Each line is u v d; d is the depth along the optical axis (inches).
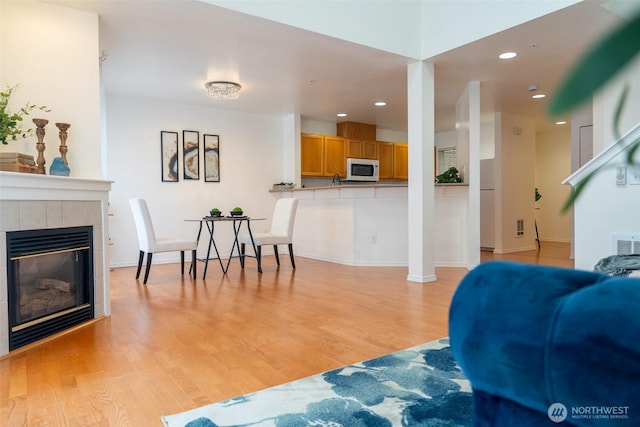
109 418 68.0
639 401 22.4
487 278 32.5
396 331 110.9
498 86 212.4
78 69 124.9
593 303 25.3
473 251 207.2
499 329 29.1
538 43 154.8
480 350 30.3
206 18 131.3
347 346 100.0
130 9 124.9
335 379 81.4
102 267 127.9
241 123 270.8
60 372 86.7
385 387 77.8
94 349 100.0
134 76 193.3
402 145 337.7
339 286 170.2
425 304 139.4
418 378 81.5
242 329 113.9
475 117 204.4
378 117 291.4
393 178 333.1
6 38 114.6
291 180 281.3
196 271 205.3
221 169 263.4
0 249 96.6
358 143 312.2
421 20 171.6
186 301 146.3
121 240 230.4
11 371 87.3
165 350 98.7
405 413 68.2
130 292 161.6
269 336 107.8
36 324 104.2
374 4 157.8
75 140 124.6
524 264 32.8
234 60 171.5
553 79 200.4
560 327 25.8
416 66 173.5
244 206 272.2
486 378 30.7
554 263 227.8
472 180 206.2
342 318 123.3
